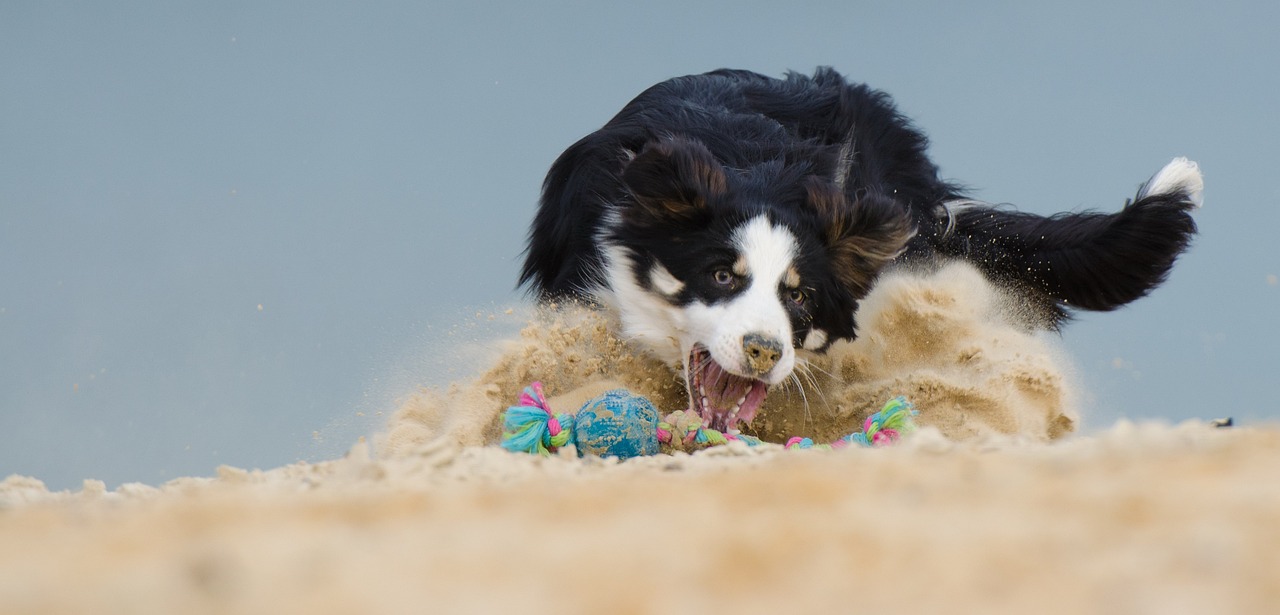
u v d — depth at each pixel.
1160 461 4.76
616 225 11.27
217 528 4.20
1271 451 4.80
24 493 6.90
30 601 3.16
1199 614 2.81
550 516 4.30
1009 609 2.98
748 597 3.15
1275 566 3.12
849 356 11.48
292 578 3.34
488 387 10.49
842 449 7.06
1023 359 11.28
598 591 3.22
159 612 3.04
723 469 5.98
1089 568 3.26
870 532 3.80
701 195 10.65
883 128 13.17
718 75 13.28
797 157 11.65
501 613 3.02
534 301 12.33
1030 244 13.55
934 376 11.00
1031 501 4.14
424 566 3.49
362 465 6.54
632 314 11.14
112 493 6.91
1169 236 13.31
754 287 10.44
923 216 13.10
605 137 11.97
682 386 11.19
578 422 9.12
